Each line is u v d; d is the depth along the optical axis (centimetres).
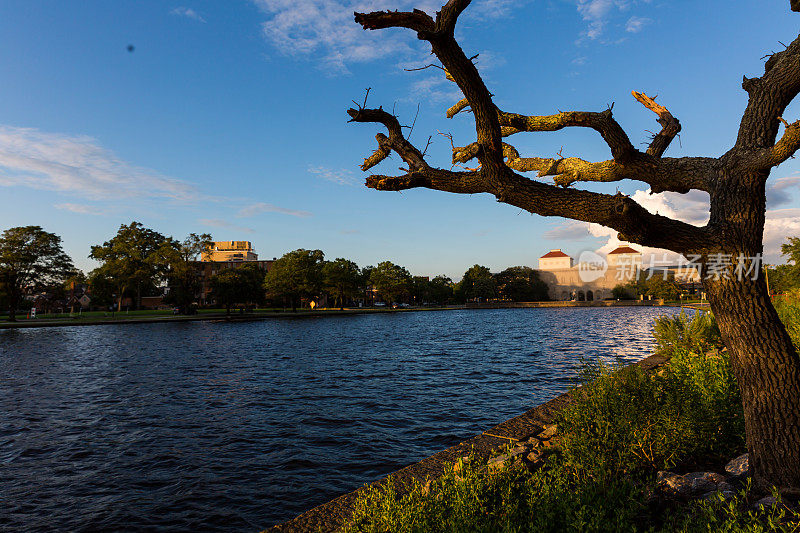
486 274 14575
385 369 2158
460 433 1089
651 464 505
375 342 3569
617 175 489
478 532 301
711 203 454
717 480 445
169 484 807
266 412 1321
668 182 481
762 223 434
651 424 498
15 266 5766
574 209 400
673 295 10975
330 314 8756
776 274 4456
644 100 550
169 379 1908
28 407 1416
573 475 433
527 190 404
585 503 331
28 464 915
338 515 490
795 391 407
